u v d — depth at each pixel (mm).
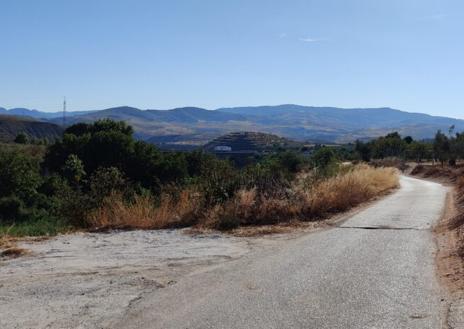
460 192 23188
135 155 43188
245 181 15617
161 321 5684
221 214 13234
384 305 6031
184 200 14328
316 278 7359
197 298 6547
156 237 11656
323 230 12234
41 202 23922
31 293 6883
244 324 5477
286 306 6066
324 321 5508
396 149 81812
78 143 44969
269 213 13852
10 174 26297
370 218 13984
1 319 5797
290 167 30969
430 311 5777
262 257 9156
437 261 8453
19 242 11086
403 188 28859
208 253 9695
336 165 24859
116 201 14125
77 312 6047
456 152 58188
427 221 13344
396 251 9320
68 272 8180
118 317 5859
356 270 7801
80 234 12297
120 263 8859
